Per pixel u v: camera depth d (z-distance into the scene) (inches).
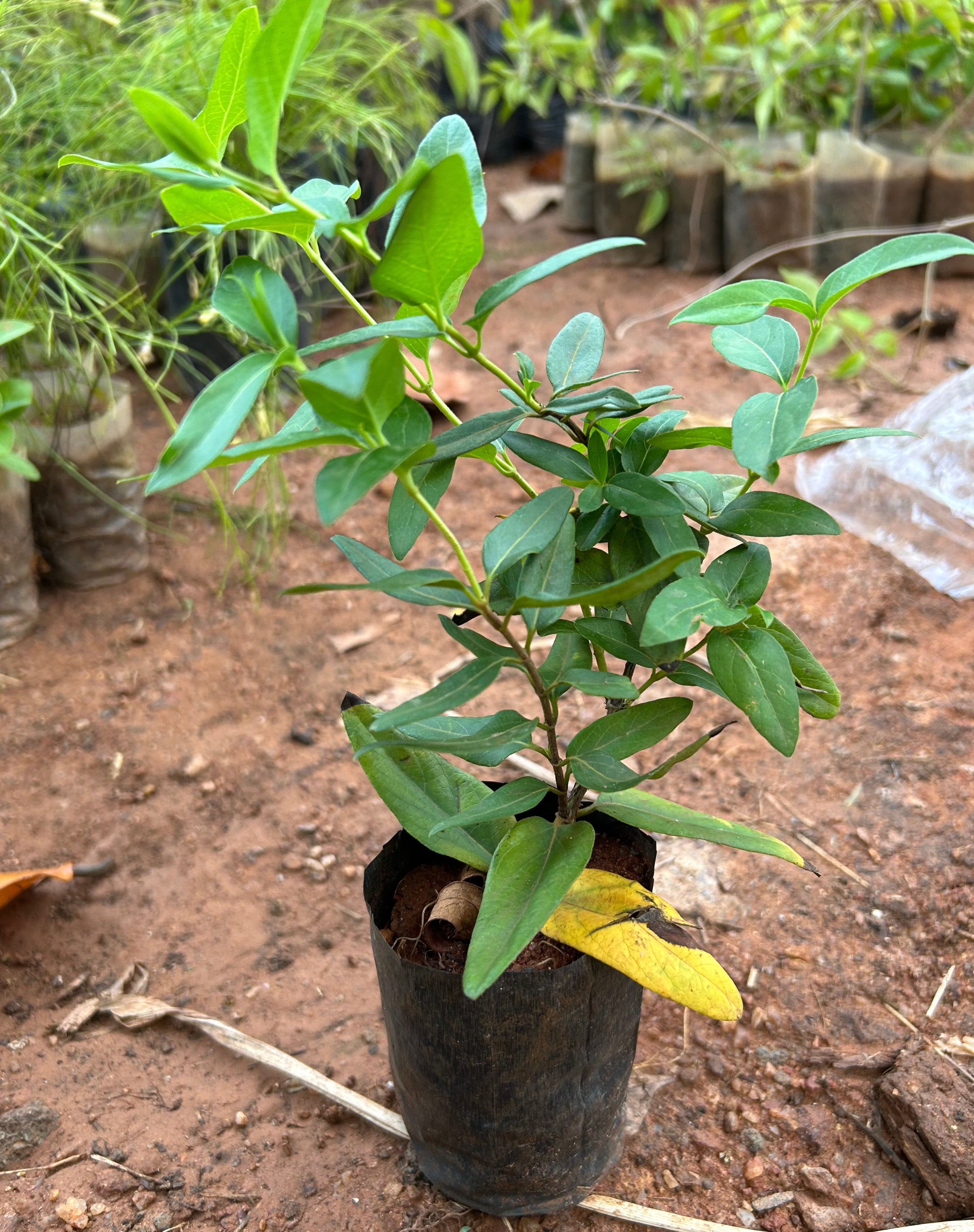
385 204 8.5
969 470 26.7
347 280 40.0
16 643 27.1
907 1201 15.2
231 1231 15.3
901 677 24.1
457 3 52.5
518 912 11.7
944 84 44.7
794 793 21.8
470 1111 13.9
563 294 44.3
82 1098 17.2
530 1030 13.0
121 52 29.0
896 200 43.7
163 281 29.7
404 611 28.8
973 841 19.8
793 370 11.4
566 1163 14.8
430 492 12.0
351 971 19.5
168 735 24.5
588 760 12.4
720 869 20.3
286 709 25.5
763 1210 15.3
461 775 15.0
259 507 32.3
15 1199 15.7
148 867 21.5
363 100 39.0
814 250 43.3
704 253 45.0
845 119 45.3
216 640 27.5
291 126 31.4
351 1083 17.3
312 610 28.6
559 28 52.8
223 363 36.6
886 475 28.7
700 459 32.6
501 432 11.5
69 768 23.6
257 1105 17.1
